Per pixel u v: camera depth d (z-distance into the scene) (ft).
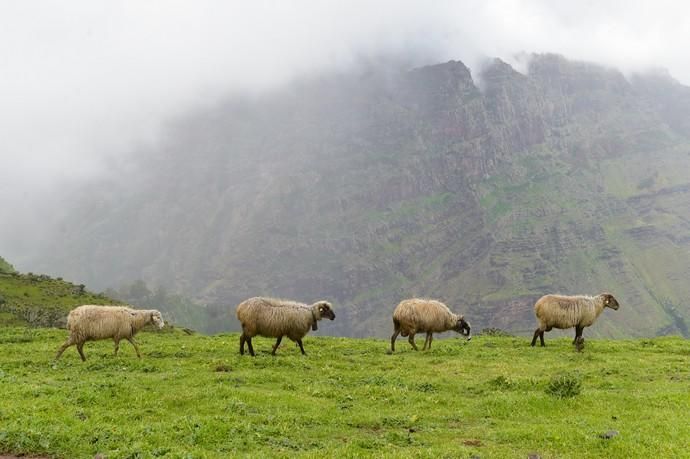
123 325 89.71
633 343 119.65
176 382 70.90
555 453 48.42
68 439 47.60
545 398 65.16
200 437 49.14
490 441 52.26
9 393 59.93
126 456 44.37
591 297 111.96
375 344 117.19
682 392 68.69
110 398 60.75
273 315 91.61
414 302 107.55
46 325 180.65
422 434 54.44
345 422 57.52
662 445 48.88
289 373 80.12
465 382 77.77
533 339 115.55
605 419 58.29
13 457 45.03
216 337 130.11
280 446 48.93
